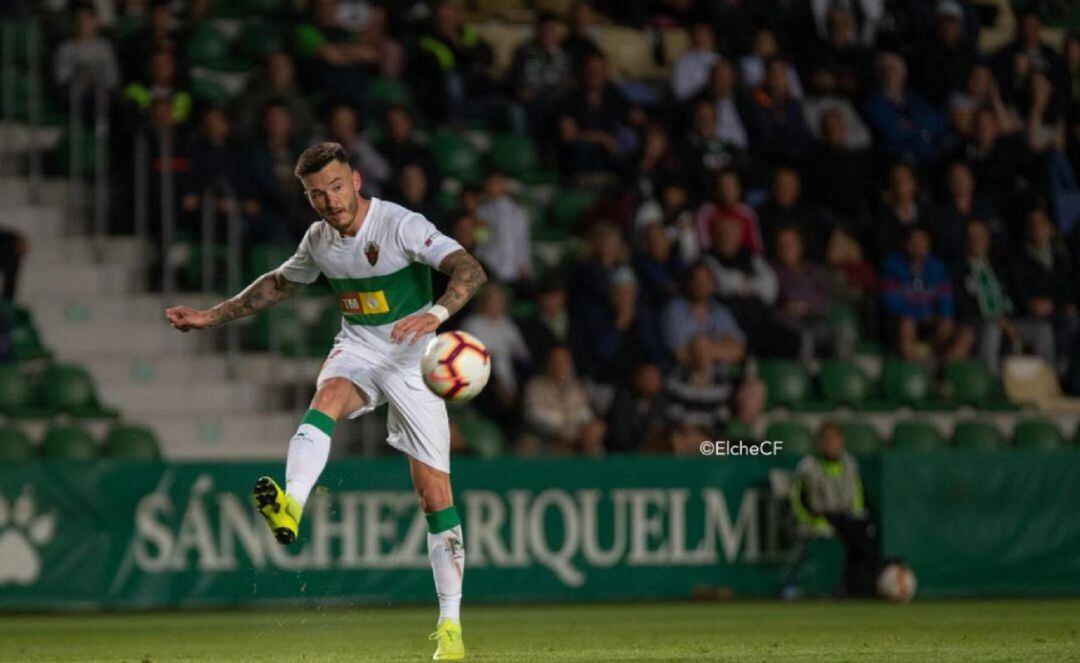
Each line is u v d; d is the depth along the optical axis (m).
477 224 55.81
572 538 48.19
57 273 54.56
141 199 55.31
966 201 63.06
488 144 62.56
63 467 44.75
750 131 62.41
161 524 45.31
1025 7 74.69
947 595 50.16
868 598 49.47
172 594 45.22
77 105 56.91
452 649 23.16
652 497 48.94
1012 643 28.67
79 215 56.72
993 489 50.91
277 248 55.41
